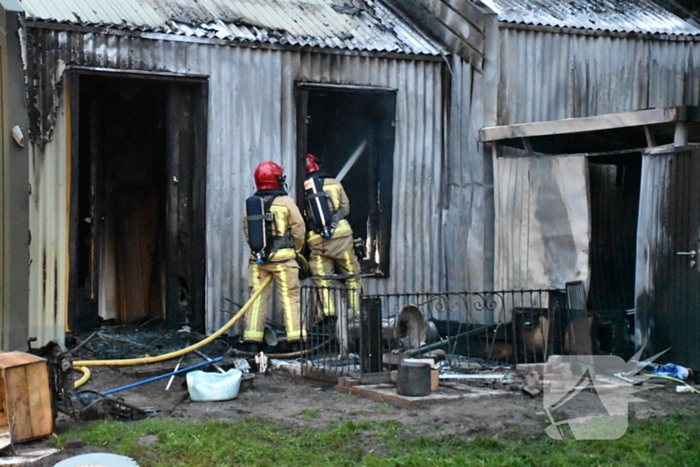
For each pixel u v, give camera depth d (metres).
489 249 8.81
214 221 8.40
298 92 8.74
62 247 7.67
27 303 7.03
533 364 6.93
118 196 9.36
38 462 4.42
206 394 6.08
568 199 7.88
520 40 9.13
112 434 4.95
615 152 7.50
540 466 4.51
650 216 7.21
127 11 8.20
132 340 7.95
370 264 9.34
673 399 6.05
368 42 9.16
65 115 7.67
